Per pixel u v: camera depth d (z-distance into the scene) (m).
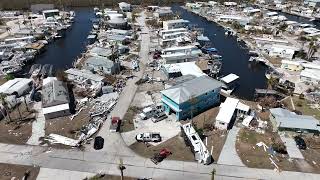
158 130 62.84
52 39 127.81
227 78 85.62
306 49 116.88
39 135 60.97
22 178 49.66
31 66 97.81
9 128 63.16
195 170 51.94
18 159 54.16
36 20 154.62
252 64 104.88
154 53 106.88
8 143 58.38
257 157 55.25
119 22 138.12
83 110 70.25
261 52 113.19
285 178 50.62
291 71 97.31
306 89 83.50
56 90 73.19
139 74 90.38
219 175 50.94
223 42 128.38
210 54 108.88
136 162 53.72
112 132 61.97
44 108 67.50
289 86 84.25
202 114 68.88
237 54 114.25
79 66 96.62
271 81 85.44
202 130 62.50
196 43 118.94
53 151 56.38
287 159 54.97
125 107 71.56
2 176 50.22
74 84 83.19
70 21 154.25
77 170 51.75
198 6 191.00
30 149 56.78
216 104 73.19
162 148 57.28
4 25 144.38
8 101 71.56
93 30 138.62
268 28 143.12
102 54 103.81
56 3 190.38
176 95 65.31
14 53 107.88
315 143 59.44
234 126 64.56
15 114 68.44
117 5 194.75
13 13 165.25
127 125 64.44
